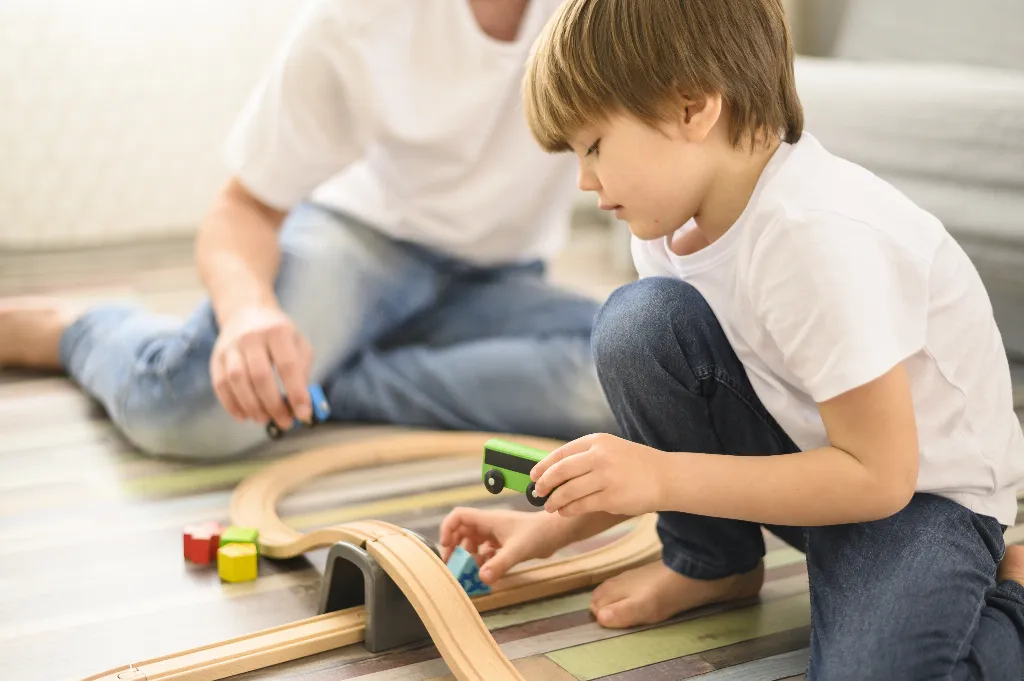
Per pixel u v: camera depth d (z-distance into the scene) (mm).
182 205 2721
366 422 1627
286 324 1256
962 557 865
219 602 1083
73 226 2613
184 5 2605
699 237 996
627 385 988
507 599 1082
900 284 850
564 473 854
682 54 858
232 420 1442
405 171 1541
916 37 2168
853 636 842
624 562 1153
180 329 1494
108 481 1391
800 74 2121
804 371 841
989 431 917
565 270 2529
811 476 840
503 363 1544
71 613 1054
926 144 1851
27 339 1783
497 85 1456
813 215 839
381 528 1030
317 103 1405
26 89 2502
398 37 1426
